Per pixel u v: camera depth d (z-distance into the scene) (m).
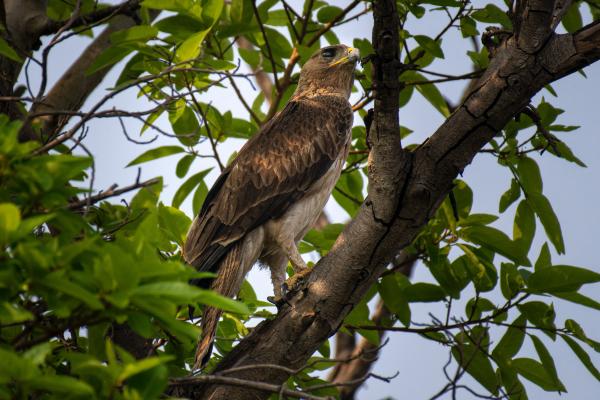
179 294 5.68
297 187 12.13
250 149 12.23
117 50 10.65
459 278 10.94
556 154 10.05
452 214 10.98
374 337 11.28
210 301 5.95
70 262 5.95
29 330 6.51
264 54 12.92
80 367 5.60
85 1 13.78
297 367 9.45
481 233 10.74
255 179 12.00
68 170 6.32
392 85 8.44
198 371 9.49
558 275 9.85
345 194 12.80
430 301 11.09
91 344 8.46
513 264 10.35
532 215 11.09
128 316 6.11
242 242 11.82
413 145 12.01
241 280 11.71
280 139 12.30
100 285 5.79
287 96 14.41
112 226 9.39
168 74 9.87
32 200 6.32
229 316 11.13
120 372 5.64
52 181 6.11
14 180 6.25
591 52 8.35
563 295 9.96
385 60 8.28
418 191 8.83
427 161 8.84
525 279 10.14
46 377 5.37
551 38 8.45
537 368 10.36
